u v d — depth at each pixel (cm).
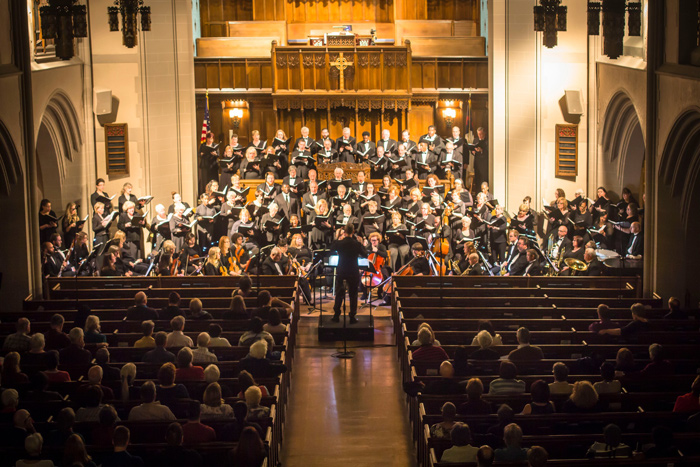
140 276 1891
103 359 1222
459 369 1223
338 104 2661
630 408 1130
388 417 1404
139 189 2538
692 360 1305
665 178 1888
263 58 2716
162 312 1552
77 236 2131
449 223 2338
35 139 2050
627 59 2258
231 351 1332
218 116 2733
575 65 2511
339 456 1259
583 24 2489
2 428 991
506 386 1144
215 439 1010
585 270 1953
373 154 2562
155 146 2545
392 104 2667
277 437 1174
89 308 1543
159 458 942
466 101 2738
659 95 1894
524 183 2581
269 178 2373
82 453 882
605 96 2414
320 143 2547
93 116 2486
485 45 2823
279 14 2891
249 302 1636
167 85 2552
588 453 962
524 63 2541
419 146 2531
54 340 1362
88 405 1060
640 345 1362
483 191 2395
